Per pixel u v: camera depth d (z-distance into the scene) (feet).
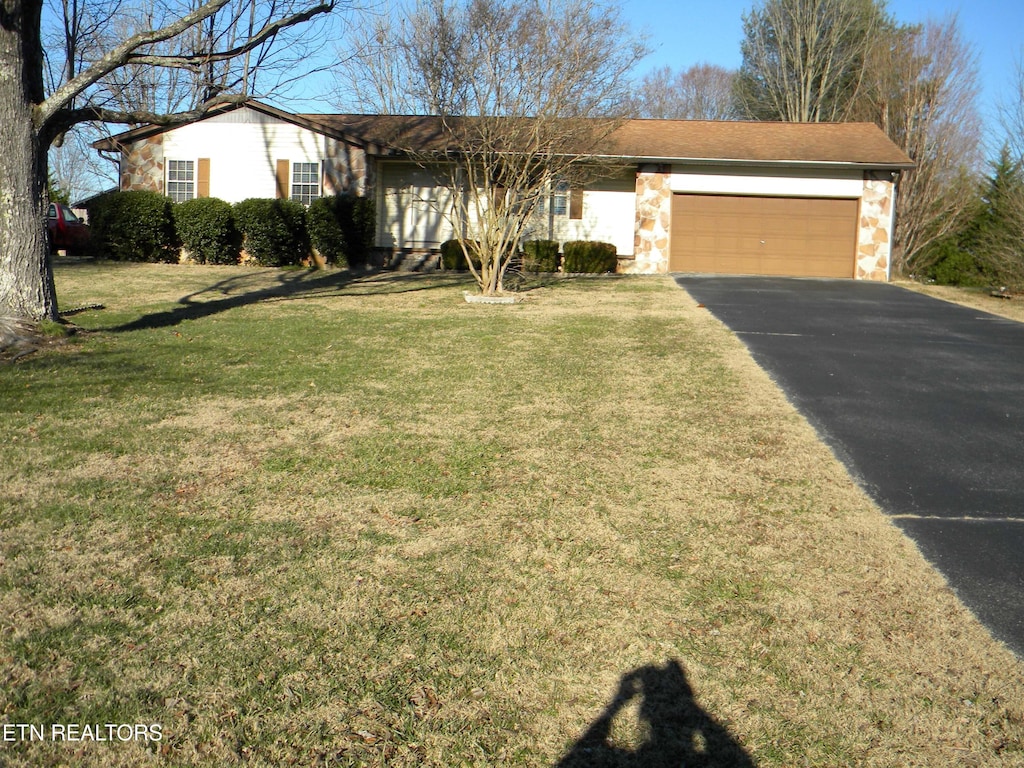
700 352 35.01
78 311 43.68
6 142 33.14
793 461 21.75
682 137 75.41
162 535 16.28
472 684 11.93
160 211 71.00
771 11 130.93
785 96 130.11
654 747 10.80
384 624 13.37
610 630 13.48
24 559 15.03
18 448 21.01
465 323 41.91
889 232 69.97
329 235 69.31
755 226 71.41
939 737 11.14
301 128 71.10
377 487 19.20
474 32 48.06
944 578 15.52
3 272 33.83
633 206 74.28
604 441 23.02
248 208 69.15
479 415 25.22
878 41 114.32
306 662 12.25
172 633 12.86
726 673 12.43
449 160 59.26
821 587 15.11
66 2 37.96
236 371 30.30
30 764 10.00
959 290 63.62
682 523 17.74
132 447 21.35
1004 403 27.84
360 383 28.86
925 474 20.95
